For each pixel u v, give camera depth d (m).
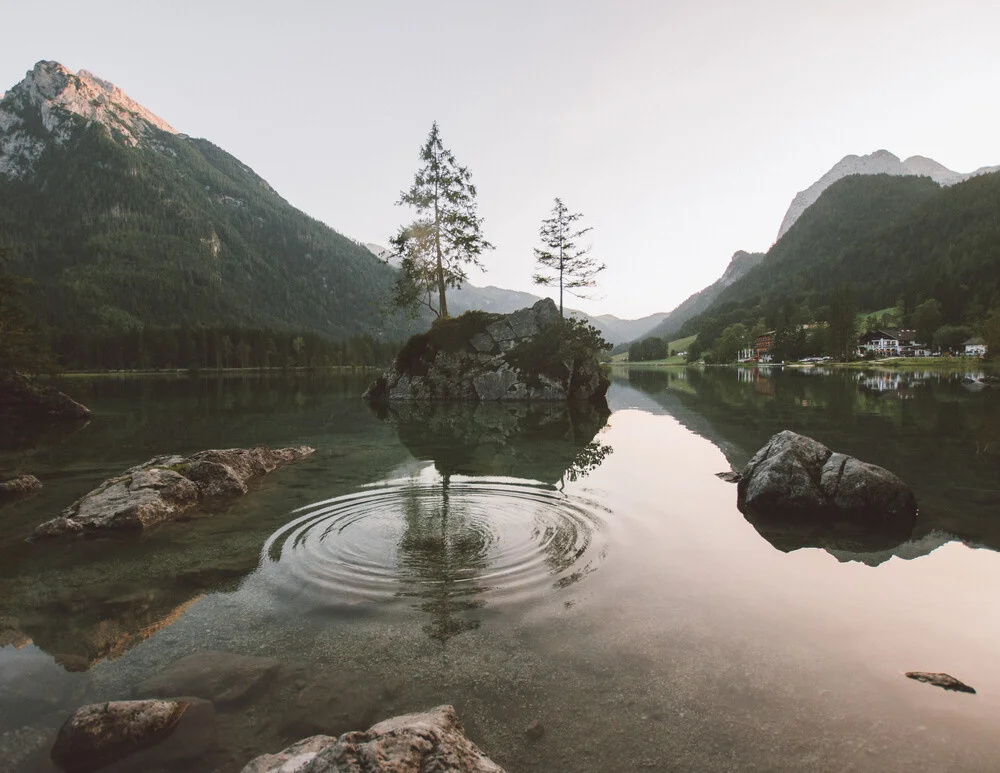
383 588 6.36
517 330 41.00
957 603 5.92
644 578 6.60
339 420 25.89
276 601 6.06
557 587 6.34
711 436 19.36
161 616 5.75
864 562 7.15
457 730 3.53
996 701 4.19
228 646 5.11
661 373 101.38
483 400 38.44
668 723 3.94
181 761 3.58
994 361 72.81
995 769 3.45
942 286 136.88
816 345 136.38
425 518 9.16
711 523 8.88
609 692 4.32
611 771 3.46
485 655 4.88
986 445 16.02
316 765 3.00
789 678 4.50
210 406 34.25
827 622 5.48
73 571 7.08
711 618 5.56
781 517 9.20
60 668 4.79
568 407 33.25
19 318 29.31
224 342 132.88
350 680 4.52
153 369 122.38
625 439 18.84
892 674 4.56
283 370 125.38
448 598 6.07
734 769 3.47
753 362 157.25
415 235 41.78
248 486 11.79
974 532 8.38
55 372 30.83
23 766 3.59
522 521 8.96
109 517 8.99
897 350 131.00
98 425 23.89
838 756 3.59
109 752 3.66
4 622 5.67
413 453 16.05
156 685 4.43
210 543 8.10
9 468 14.24
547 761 3.54
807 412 26.39
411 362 41.00
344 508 9.88
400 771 2.92
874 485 9.12
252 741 3.78
